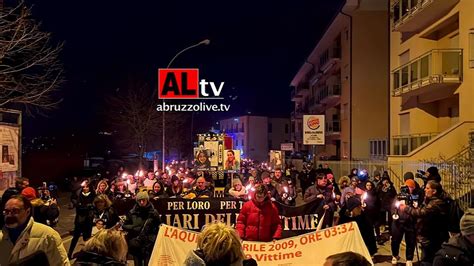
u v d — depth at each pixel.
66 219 20.41
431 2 22.11
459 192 15.64
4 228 5.04
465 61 21.23
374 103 42.44
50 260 5.02
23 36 16.25
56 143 48.41
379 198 14.38
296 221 10.84
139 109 48.00
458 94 22.19
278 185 15.84
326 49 54.25
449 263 4.71
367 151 42.38
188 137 63.91
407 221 10.78
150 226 9.35
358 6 41.56
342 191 13.30
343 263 2.82
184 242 8.77
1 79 18.47
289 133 109.00
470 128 20.72
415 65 24.44
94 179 18.61
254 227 8.57
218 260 4.00
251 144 105.06
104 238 4.28
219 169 21.11
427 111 26.16
